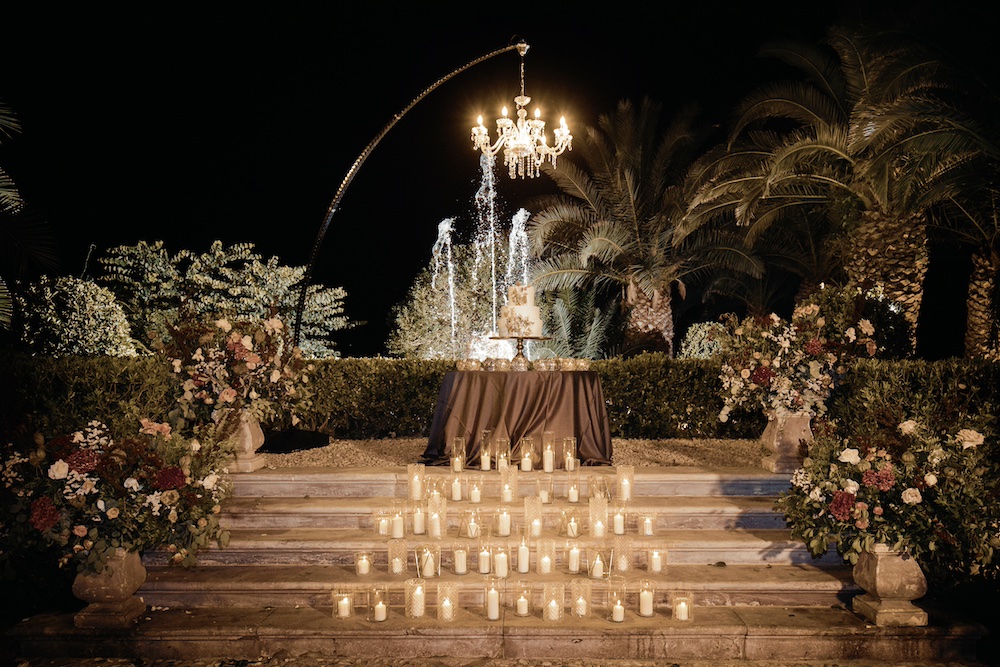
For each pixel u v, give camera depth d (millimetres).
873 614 5102
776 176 10141
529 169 10172
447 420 7266
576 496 6477
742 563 5902
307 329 17656
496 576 5586
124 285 16469
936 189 8797
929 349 14367
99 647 5082
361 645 5105
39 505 4875
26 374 6043
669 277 16125
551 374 7215
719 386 9148
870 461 5062
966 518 4828
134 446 5105
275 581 5582
